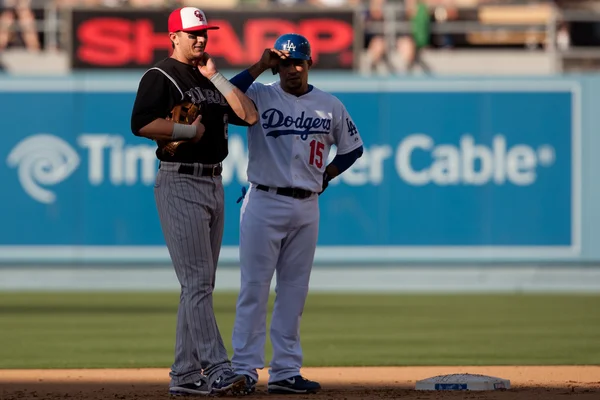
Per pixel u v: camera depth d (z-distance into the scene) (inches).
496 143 2372.0
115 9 2383.1
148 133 817.5
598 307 2012.8
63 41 2600.9
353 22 2378.2
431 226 2373.3
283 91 888.9
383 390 909.2
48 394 900.0
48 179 2362.2
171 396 852.0
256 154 888.9
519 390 895.1
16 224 2363.4
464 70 2591.0
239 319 892.0
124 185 2368.4
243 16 2356.1
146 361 1242.0
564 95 2374.5
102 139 2362.2
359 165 2368.4
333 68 2381.9
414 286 2384.4
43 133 2359.7
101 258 2374.5
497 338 1502.2
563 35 2630.4
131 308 1968.5
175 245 842.2
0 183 2354.8
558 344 1422.2
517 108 2373.3
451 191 2369.6
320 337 1520.7
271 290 2336.4
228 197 2345.0
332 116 897.5
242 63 2359.7
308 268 904.9
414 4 2704.2
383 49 2588.6
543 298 2207.2
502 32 2640.3
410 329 1630.2
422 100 2367.1
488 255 2378.2
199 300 844.0
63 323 1715.1
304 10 2370.8
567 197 2375.7
